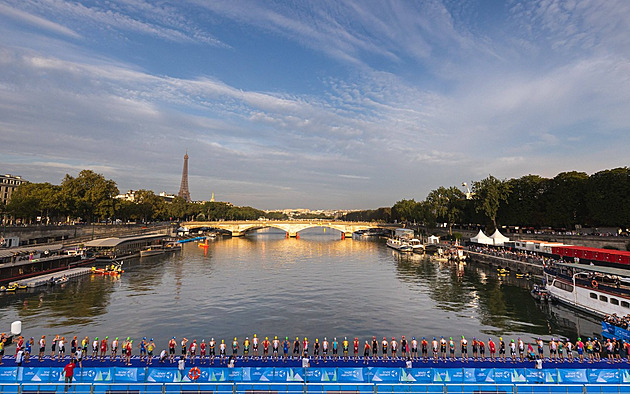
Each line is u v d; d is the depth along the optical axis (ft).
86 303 221.05
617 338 150.82
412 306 220.23
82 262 345.92
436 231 645.51
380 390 97.04
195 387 96.94
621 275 177.68
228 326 182.09
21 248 314.35
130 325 181.47
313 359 125.59
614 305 176.35
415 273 338.54
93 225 467.11
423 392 93.30
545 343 161.07
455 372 104.47
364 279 308.19
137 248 461.37
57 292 249.55
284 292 256.52
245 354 134.72
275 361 123.13
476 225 554.05
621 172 362.33
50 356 130.11
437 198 577.43
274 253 510.99
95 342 131.64
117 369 102.12
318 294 250.78
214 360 124.26
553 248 280.51
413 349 149.18
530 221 440.45
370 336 170.60
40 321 185.26
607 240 337.11
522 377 104.37
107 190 495.00
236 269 358.84
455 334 172.76
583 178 402.52
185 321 188.65
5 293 244.42
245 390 94.53
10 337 152.46
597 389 95.20
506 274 323.37
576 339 164.96
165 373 102.58
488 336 169.89
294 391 95.09
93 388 93.61
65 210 425.28
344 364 122.01
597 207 362.33
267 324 185.88
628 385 93.71
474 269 360.89
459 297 242.17
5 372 101.24
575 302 201.46
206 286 274.98
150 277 309.63
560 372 104.99
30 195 405.80
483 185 482.69
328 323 187.83
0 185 623.77
